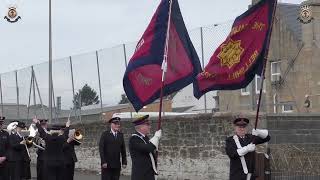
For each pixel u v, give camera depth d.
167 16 11.02
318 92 30.23
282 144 16.14
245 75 9.89
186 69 11.12
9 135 16.83
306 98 29.25
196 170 17.44
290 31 31.34
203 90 10.35
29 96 28.66
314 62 30.84
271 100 29.27
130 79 10.88
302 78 30.59
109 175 13.96
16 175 16.91
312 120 16.56
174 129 18.27
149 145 10.50
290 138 16.27
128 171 20.38
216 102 18.31
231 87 10.09
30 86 28.58
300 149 15.92
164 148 18.61
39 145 17.03
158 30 11.02
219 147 16.73
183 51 11.12
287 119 16.30
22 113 29.27
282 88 29.56
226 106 19.73
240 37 9.91
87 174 21.89
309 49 30.97
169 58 10.98
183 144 17.92
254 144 9.48
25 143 17.03
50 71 25.70
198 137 17.42
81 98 24.14
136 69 10.88
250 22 9.80
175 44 11.07
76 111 24.53
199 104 18.83
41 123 16.48
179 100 19.64
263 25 9.69
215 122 16.89
